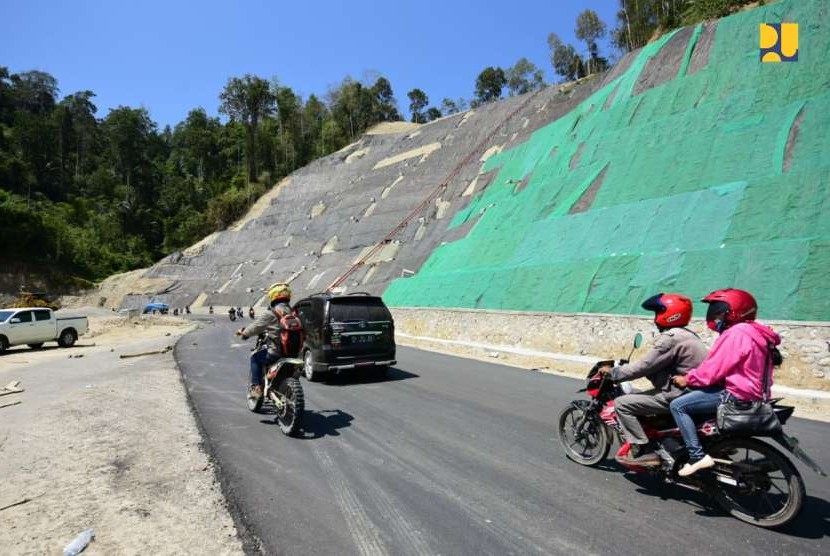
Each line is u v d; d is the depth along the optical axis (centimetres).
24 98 11994
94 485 506
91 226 8531
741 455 518
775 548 372
